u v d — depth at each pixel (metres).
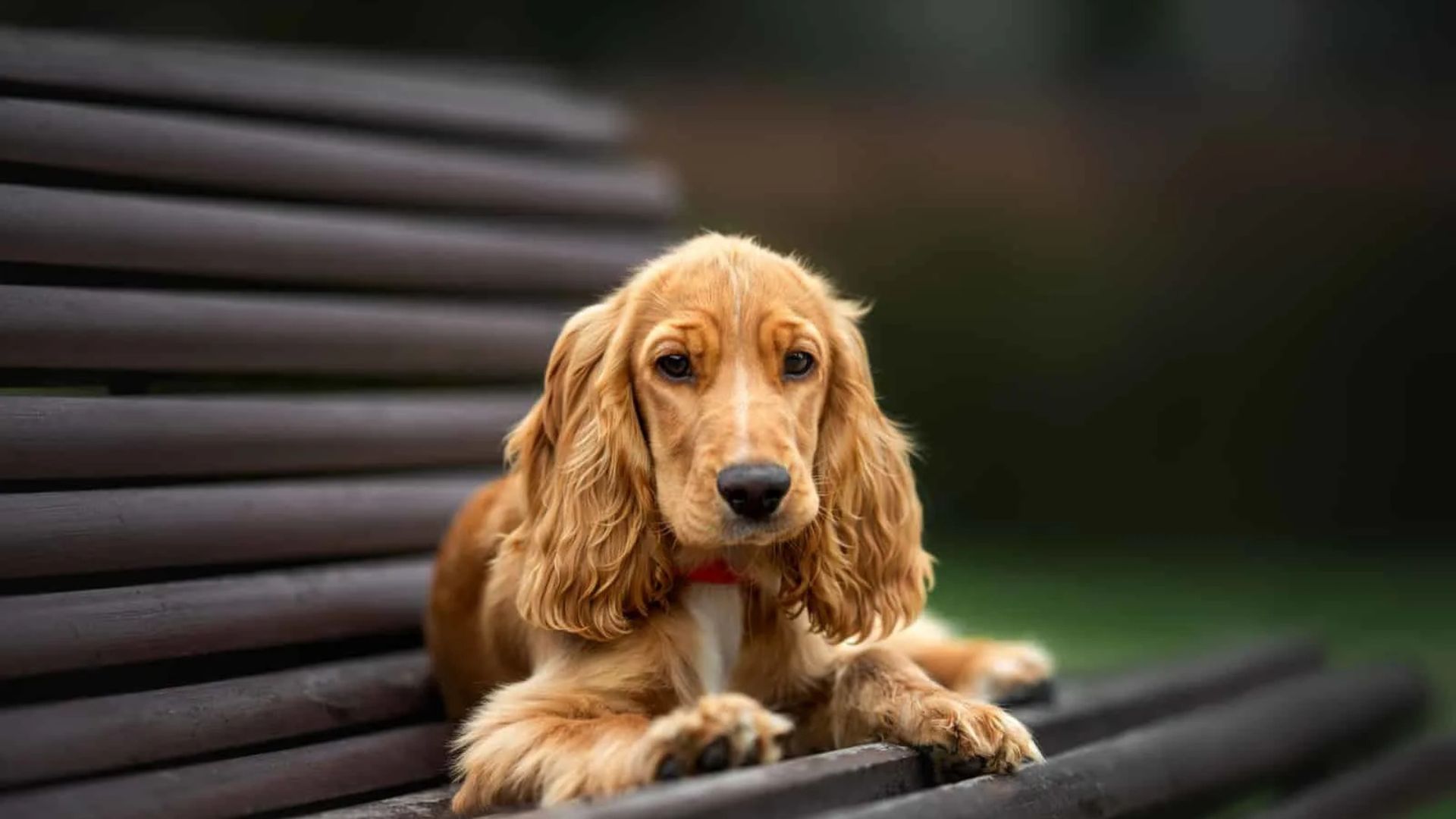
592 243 5.82
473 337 5.10
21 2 11.06
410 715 3.88
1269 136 12.47
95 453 3.51
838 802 2.84
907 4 13.49
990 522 12.28
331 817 3.10
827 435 3.37
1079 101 12.88
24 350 3.54
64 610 3.18
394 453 4.54
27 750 2.88
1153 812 4.07
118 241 3.92
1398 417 11.98
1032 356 12.24
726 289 3.21
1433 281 11.99
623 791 2.73
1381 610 8.76
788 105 13.29
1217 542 11.65
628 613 3.32
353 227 4.82
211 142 4.44
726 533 2.97
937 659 4.07
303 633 3.79
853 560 3.39
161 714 3.21
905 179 12.83
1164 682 4.97
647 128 13.10
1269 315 12.10
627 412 3.25
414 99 5.60
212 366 4.09
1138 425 12.14
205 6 11.83
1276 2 13.11
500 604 3.61
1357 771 5.45
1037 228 12.48
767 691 3.43
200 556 3.65
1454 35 12.73
